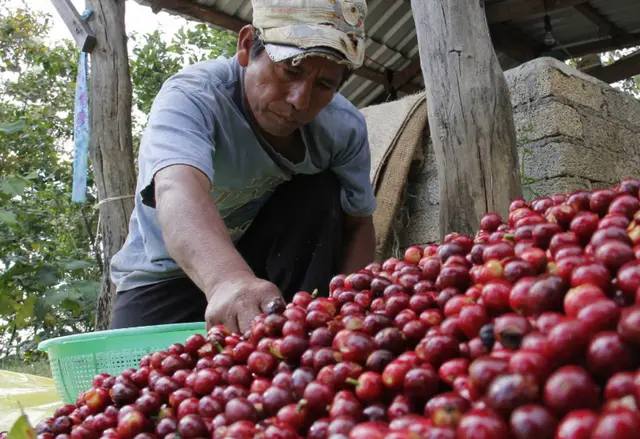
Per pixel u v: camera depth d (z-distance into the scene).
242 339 1.28
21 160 6.23
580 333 0.72
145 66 7.64
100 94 4.34
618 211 1.09
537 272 0.97
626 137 4.14
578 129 3.69
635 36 5.42
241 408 0.94
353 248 2.78
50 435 1.16
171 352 1.30
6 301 5.03
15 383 2.60
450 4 2.74
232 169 2.44
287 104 2.08
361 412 0.88
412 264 1.32
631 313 0.70
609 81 5.55
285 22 1.95
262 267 2.73
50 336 6.63
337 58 1.95
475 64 2.71
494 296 0.90
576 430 0.62
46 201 6.84
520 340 0.80
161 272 2.46
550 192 3.58
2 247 5.69
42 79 8.30
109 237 4.31
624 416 0.60
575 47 5.63
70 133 8.22
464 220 2.67
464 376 0.81
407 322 1.04
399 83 5.89
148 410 1.11
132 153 4.43
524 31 5.41
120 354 1.96
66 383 2.05
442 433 0.68
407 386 0.84
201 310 2.53
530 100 3.68
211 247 1.67
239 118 2.32
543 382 0.71
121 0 4.45
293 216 2.59
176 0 4.58
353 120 2.66
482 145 2.67
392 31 5.36
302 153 2.52
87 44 4.31
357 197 2.72
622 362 0.69
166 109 2.13
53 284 5.11
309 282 2.50
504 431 0.66
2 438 1.18
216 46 7.61
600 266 0.83
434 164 4.12
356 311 1.15
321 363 0.98
